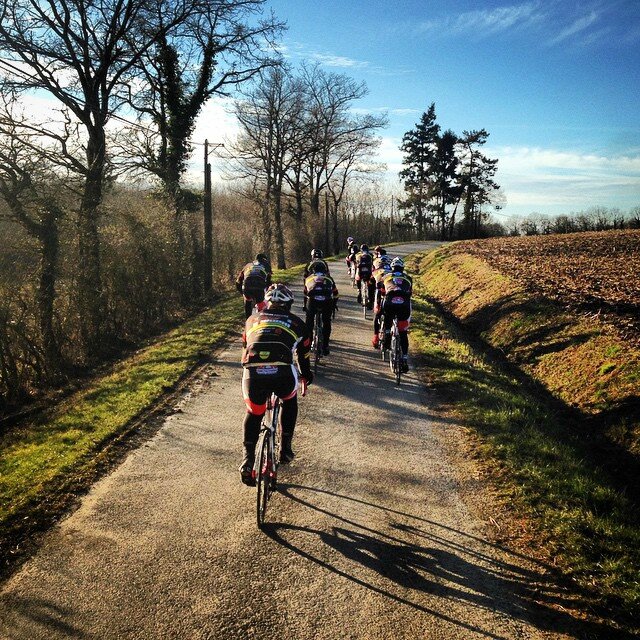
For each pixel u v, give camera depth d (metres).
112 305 12.92
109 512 4.59
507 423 6.69
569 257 21.08
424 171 67.94
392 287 8.40
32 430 6.85
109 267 12.85
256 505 4.66
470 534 4.38
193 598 3.55
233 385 8.34
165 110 20.30
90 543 4.14
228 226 37.72
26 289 9.97
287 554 4.05
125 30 14.66
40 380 9.93
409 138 67.56
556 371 10.14
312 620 3.38
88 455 5.70
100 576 3.75
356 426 6.70
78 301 11.41
